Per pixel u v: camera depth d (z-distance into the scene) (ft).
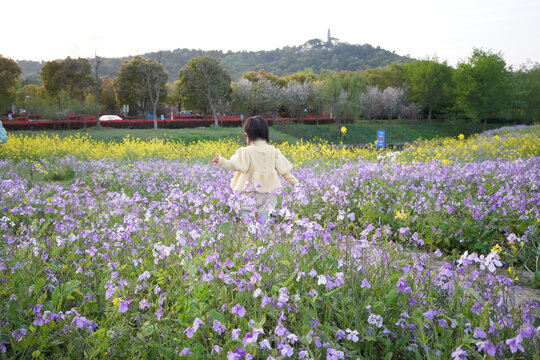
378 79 275.59
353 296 8.38
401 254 10.47
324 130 180.24
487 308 7.30
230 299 8.70
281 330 6.26
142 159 44.60
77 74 168.25
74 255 10.96
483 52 198.90
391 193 20.72
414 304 8.07
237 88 191.62
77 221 13.94
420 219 16.33
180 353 6.55
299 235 10.24
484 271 11.70
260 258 9.56
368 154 47.29
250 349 6.42
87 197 18.56
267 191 14.24
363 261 9.39
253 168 14.14
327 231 9.86
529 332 5.90
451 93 214.48
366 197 19.92
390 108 223.30
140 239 12.26
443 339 7.27
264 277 8.60
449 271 8.16
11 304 8.32
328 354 6.22
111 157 49.29
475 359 6.68
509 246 13.85
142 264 10.62
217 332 7.52
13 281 9.48
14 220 15.42
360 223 18.19
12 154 47.44
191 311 8.03
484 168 25.64
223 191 14.05
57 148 54.24
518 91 202.90
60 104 145.28
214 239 10.22
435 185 20.58
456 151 49.57
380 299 8.49
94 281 9.72
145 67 182.19
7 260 10.42
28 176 33.45
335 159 43.52
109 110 268.62
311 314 7.77
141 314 8.57
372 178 22.94
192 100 184.03
